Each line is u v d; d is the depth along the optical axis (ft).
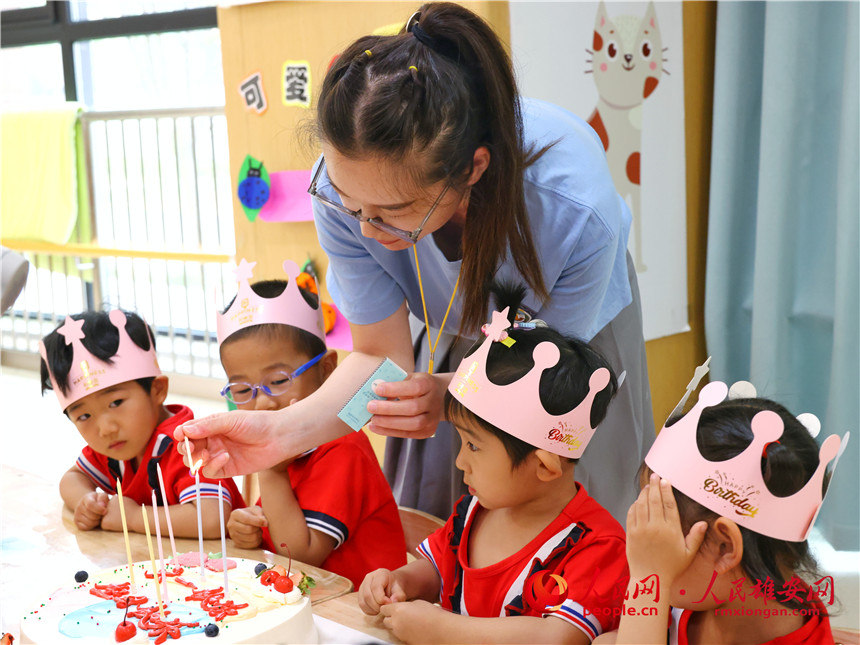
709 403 2.77
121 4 11.59
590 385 3.23
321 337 4.83
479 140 3.16
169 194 11.26
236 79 7.82
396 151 2.94
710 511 2.68
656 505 2.71
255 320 4.56
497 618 3.09
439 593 3.78
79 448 9.38
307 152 4.24
